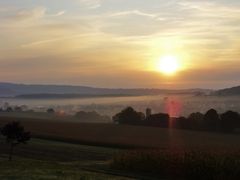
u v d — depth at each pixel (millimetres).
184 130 117562
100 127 121938
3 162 41938
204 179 40125
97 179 30859
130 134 104625
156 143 87062
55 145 75750
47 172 33000
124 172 42562
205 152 44062
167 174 42062
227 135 106750
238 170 38812
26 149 67000
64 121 153375
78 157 59344
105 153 64875
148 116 142375
